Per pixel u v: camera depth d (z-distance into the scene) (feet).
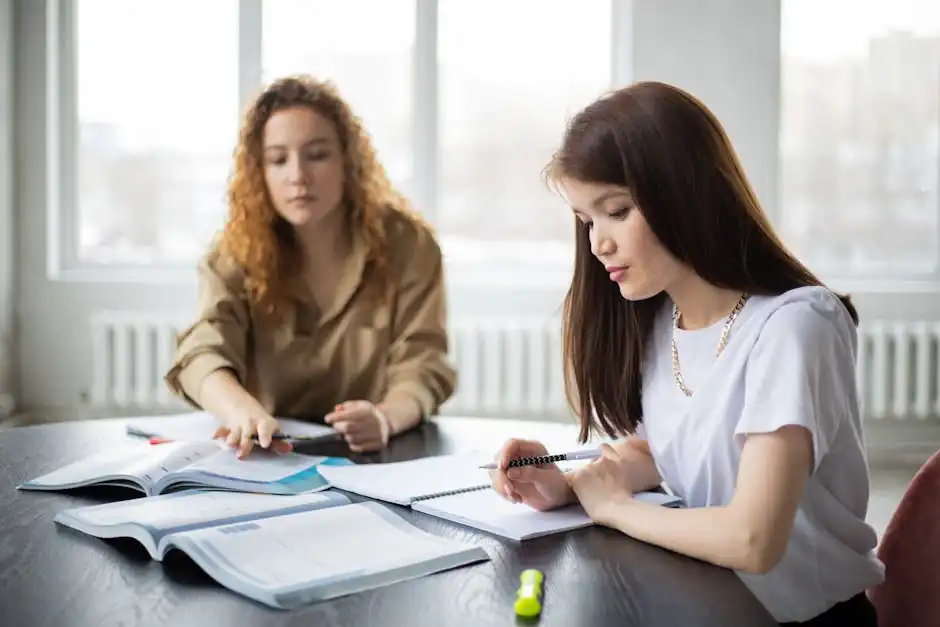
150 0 12.78
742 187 3.32
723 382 3.46
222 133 12.92
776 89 12.45
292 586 2.61
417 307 5.92
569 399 4.10
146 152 12.96
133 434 5.10
